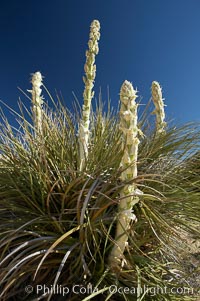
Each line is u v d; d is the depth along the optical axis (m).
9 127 1.67
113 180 1.18
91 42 1.53
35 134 1.65
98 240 1.19
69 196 1.29
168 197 1.33
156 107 1.74
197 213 1.29
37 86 1.77
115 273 1.10
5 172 1.51
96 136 1.75
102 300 1.09
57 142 1.64
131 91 1.06
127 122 1.07
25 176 1.42
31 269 1.08
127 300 1.05
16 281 1.13
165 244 1.22
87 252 1.17
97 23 1.54
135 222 1.17
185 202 1.31
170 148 1.56
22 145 1.65
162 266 1.21
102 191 1.17
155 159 1.53
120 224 1.09
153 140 1.63
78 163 1.50
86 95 1.53
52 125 1.80
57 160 1.55
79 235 1.11
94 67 1.53
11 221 1.26
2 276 1.12
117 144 1.46
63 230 1.20
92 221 1.13
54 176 1.42
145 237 1.25
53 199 1.34
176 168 1.53
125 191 1.08
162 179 1.38
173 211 1.30
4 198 1.41
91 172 1.35
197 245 1.56
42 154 1.47
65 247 1.11
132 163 1.07
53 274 1.15
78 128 1.58
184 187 1.42
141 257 1.16
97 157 1.46
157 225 1.25
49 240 1.12
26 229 1.23
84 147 1.49
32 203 1.29
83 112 1.53
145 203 1.26
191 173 1.52
